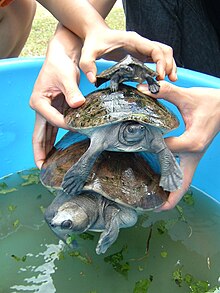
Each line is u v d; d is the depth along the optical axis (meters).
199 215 0.61
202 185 0.66
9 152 0.69
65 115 0.46
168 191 0.48
